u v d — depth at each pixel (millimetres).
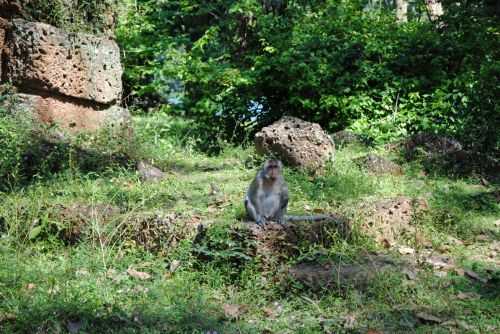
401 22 17500
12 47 10961
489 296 6172
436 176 10516
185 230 6906
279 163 6840
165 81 16281
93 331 5105
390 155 11766
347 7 15688
